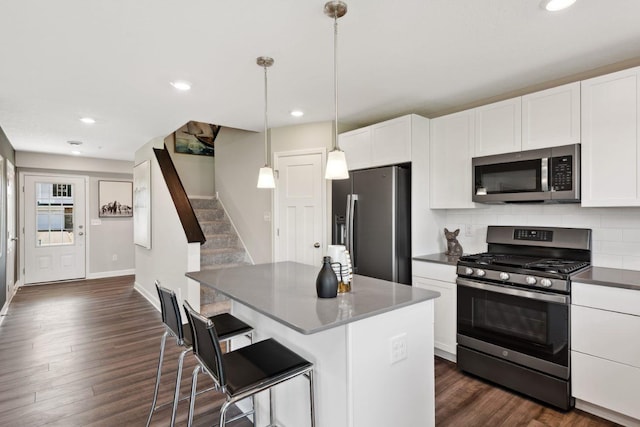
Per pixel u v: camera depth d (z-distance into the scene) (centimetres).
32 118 360
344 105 328
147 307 466
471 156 296
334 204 371
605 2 168
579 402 223
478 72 254
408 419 175
